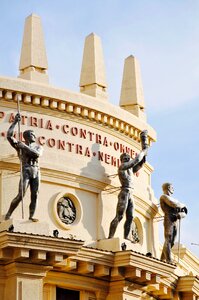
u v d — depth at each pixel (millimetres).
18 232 41500
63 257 42656
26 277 42219
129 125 48625
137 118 49312
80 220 45938
